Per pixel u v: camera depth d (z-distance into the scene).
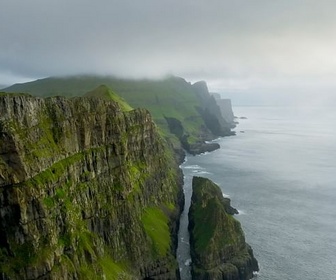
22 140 99.81
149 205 179.50
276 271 155.62
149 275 143.50
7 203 92.06
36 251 94.12
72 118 127.06
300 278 150.88
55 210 105.62
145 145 198.88
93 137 137.75
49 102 119.25
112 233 134.25
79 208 120.31
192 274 150.00
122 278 126.12
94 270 113.25
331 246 175.88
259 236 185.00
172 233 176.50
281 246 175.38
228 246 154.50
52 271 95.50
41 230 97.38
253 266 156.25
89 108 138.38
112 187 143.25
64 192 112.94
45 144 110.25
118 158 149.25
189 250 169.12
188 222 193.88
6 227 91.94
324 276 152.25
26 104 105.25
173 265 151.25
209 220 167.12
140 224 153.50
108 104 155.00
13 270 89.94
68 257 105.62
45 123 114.50
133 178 169.00
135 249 142.25
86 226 122.00
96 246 121.44
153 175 198.12
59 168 113.38
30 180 98.31
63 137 119.75
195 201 198.12
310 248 174.00
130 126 185.12
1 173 91.25
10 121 97.62
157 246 153.12
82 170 127.88
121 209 143.62
